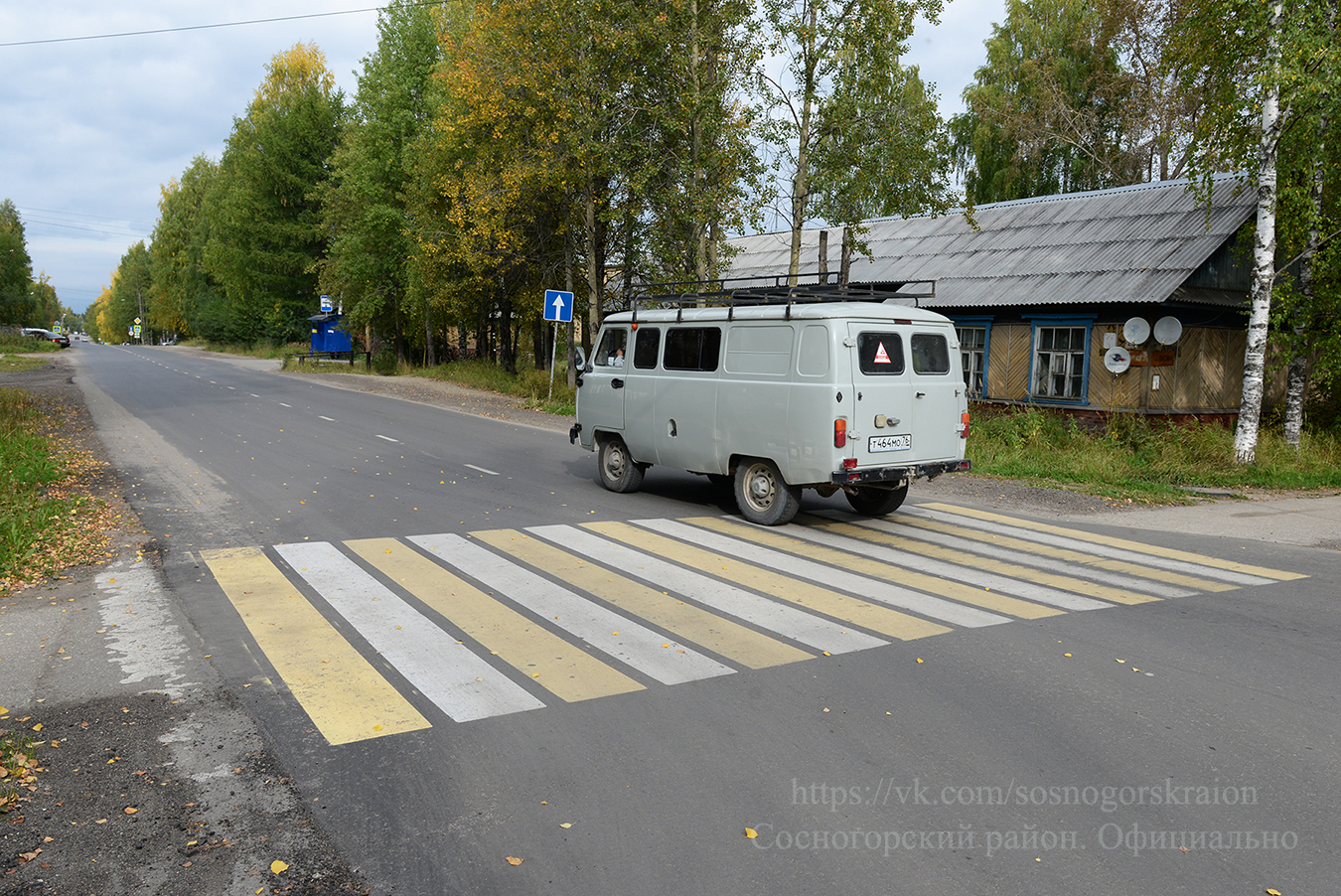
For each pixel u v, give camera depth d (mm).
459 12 33344
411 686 4945
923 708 4660
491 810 3631
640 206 22047
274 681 5008
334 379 33156
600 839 3410
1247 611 6496
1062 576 7508
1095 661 5398
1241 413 14000
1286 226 14750
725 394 9672
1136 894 3061
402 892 3068
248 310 61500
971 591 6992
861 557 8094
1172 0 26359
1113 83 30172
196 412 20391
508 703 4715
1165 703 4738
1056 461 13859
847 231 17188
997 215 21125
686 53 19297
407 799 3719
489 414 21750
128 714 4551
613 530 9078
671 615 6277
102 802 3670
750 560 7918
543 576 7285
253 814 3596
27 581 6973
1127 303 15609
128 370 38125
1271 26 13031
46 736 4285
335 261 40656
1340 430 16422
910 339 9141
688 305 11562
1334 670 5266
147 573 7270
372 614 6246
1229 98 13711
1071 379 16859
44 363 43031
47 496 10039
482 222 23953
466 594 6754
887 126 16250
